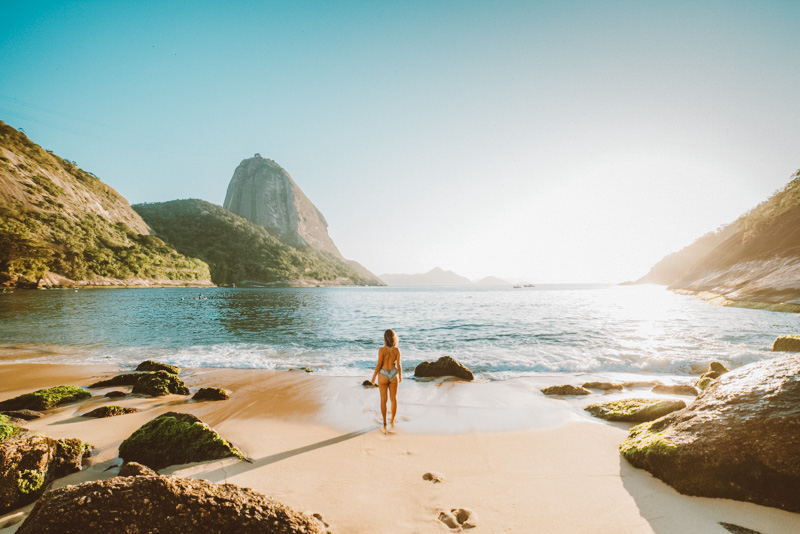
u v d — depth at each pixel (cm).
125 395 824
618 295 6256
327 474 436
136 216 18725
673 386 807
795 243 3691
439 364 995
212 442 484
